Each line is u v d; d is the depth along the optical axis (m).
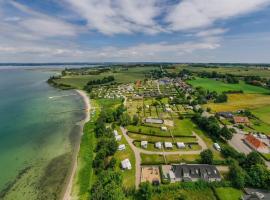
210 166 71.00
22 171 74.06
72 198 60.41
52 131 110.19
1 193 63.12
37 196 61.78
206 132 107.75
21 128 113.44
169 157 82.44
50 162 79.94
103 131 101.88
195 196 60.09
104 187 58.47
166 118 129.50
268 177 62.09
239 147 92.19
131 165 76.44
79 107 160.25
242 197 58.06
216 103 168.00
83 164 77.62
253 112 141.38
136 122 117.19
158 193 61.16
